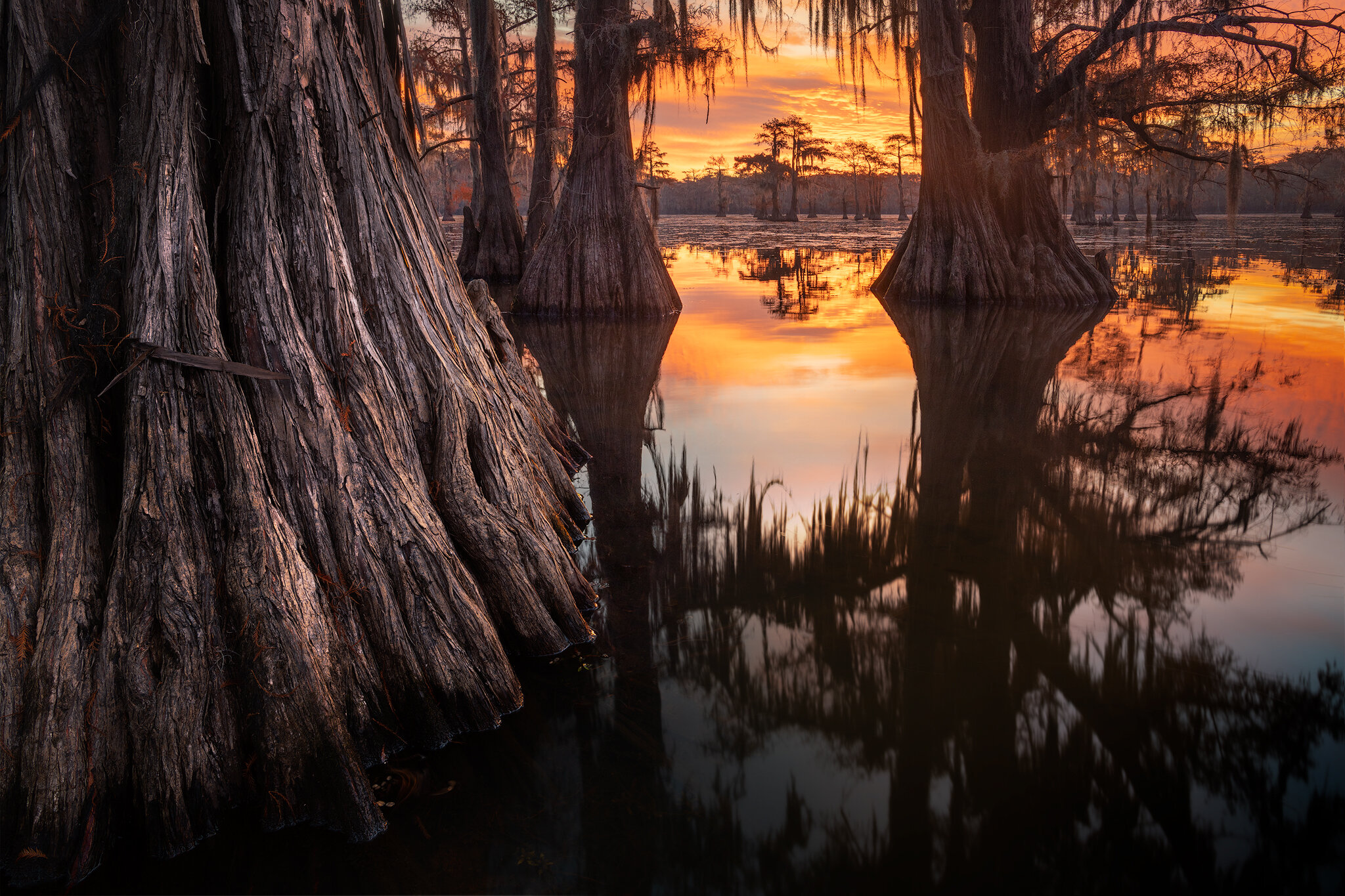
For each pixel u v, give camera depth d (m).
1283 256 30.80
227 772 3.10
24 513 3.25
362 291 4.07
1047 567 5.29
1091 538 5.72
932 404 9.62
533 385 7.10
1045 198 18.91
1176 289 21.00
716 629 4.55
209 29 3.73
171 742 3.00
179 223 3.47
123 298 3.46
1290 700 3.77
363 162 4.11
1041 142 18.91
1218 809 3.05
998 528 5.95
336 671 3.32
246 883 2.80
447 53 31.44
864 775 3.27
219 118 3.76
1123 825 2.97
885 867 2.77
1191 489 6.65
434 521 3.84
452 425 4.18
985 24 18.72
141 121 3.54
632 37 17.22
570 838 2.96
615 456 7.78
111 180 3.56
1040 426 8.62
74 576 3.16
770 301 20.39
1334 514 6.08
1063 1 19.56
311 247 3.78
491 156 25.77
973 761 3.35
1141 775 3.26
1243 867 2.73
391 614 3.56
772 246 46.41
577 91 18.05
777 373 11.48
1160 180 44.06
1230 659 4.15
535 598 4.25
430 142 33.31
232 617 3.21
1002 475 7.10
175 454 3.30
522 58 32.22
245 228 3.66
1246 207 94.25
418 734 3.53
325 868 2.86
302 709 3.12
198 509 3.31
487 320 6.67
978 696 3.85
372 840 2.99
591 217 18.14
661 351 13.45
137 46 3.56
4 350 3.39
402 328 4.16
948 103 18.31
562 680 4.04
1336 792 3.12
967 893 2.64
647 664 4.18
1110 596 4.85
